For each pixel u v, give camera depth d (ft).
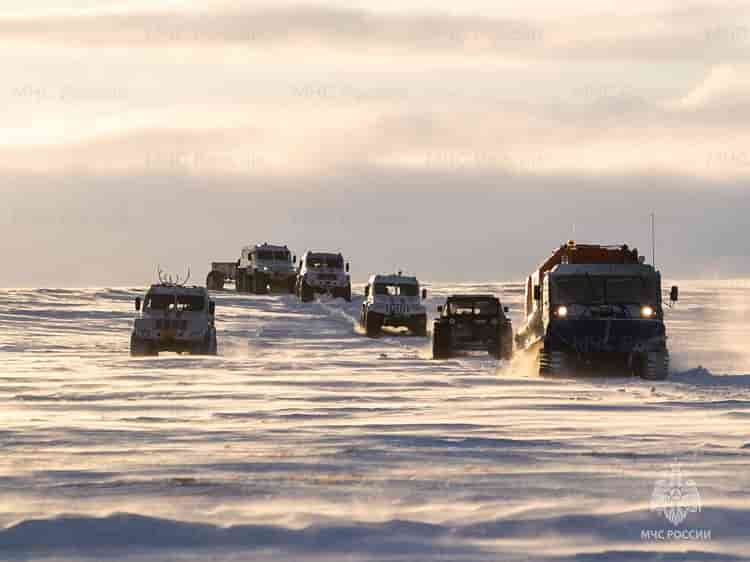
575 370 281.54
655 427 158.71
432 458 127.24
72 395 215.72
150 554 80.89
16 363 319.68
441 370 295.48
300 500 100.94
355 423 165.89
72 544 83.71
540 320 303.07
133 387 235.40
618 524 89.45
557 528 88.28
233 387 236.22
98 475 115.03
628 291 287.07
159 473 116.47
